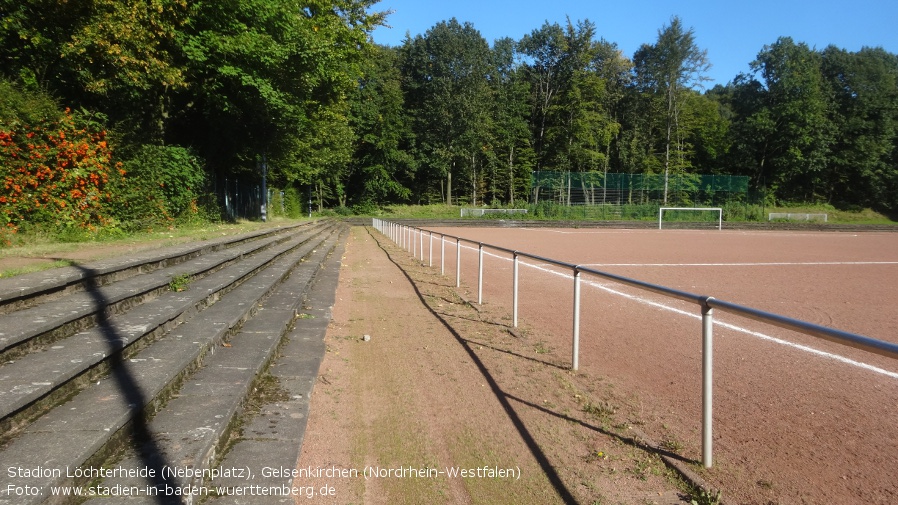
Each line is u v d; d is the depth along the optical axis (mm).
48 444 3076
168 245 10852
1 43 13422
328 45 23172
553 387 5762
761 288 13414
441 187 73125
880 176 69562
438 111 67438
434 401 5309
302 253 16547
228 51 18391
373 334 8047
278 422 4422
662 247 27438
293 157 33188
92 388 3992
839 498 3562
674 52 67375
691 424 4793
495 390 5641
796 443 4410
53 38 13461
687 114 70062
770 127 68625
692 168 75625
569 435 4559
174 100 20844
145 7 14188
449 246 25312
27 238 10305
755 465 4023
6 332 4184
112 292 6152
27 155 10977
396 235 27062
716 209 54812
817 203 72312
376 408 5105
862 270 17875
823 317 9859
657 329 8539
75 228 11430
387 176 66000
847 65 70562
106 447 3256
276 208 43188
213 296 7664
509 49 80188
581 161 69312
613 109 77188
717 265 18906
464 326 8672
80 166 12117
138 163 14758
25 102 11188
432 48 70812
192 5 17391
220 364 5281
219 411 4078
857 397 5504
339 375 6000
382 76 66625
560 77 70125
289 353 6480
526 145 72500
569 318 9352
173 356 4891
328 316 8844
